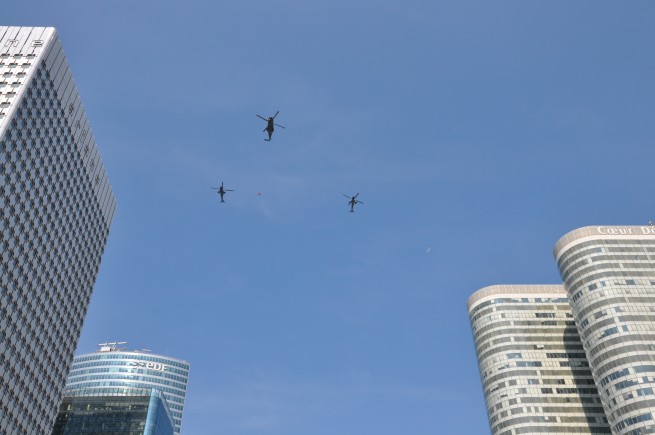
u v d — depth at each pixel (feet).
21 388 487.20
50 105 555.69
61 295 570.46
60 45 579.07
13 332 478.59
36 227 522.88
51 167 554.87
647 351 597.93
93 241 655.35
